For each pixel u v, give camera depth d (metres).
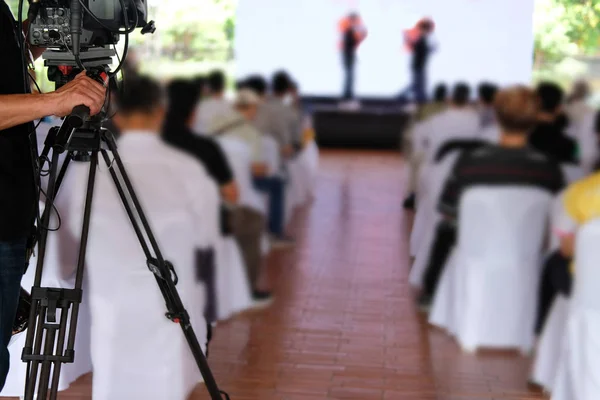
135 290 2.73
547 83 3.88
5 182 1.86
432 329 4.07
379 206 7.46
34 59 2.13
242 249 4.43
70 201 2.81
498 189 3.60
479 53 13.17
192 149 3.66
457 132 5.33
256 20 13.70
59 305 1.94
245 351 3.70
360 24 13.20
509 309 3.67
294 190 7.27
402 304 4.50
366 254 5.66
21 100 1.75
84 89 1.79
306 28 13.69
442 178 4.45
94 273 2.73
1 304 1.90
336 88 13.53
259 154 5.37
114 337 2.74
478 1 13.10
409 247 5.88
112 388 2.76
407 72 13.38
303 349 3.75
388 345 3.83
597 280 2.64
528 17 13.01
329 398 3.20
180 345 2.79
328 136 11.98
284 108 6.16
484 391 3.29
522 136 3.57
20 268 1.93
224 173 3.76
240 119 5.28
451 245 4.30
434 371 3.51
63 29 1.87
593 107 4.37
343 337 3.94
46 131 2.91
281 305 4.40
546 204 3.57
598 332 2.65
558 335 3.21
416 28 12.98
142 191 2.72
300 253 5.64
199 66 12.28
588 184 2.86
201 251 3.18
